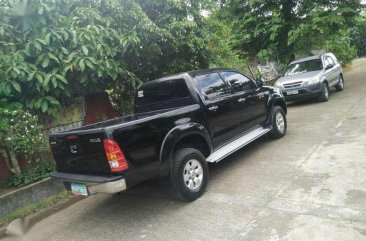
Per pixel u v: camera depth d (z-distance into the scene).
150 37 7.60
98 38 6.48
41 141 6.06
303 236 3.55
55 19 6.34
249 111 6.55
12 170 6.13
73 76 6.61
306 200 4.31
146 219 4.62
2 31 5.77
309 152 6.18
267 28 14.09
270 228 3.81
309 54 15.19
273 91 7.49
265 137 7.59
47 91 6.14
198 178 4.98
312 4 13.79
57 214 5.40
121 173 4.12
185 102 5.58
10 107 5.86
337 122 8.09
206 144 5.38
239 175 5.61
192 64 9.09
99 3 7.07
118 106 8.49
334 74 12.54
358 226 3.56
